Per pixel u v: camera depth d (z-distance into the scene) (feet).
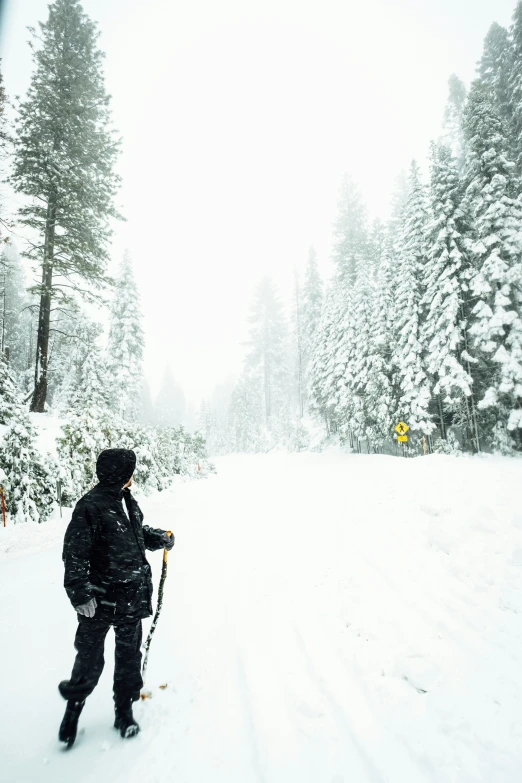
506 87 91.81
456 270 70.18
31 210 51.47
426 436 79.92
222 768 7.52
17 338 117.08
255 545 22.61
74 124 54.44
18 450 29.89
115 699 8.48
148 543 10.32
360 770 7.41
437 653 10.75
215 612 14.46
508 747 7.63
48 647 12.07
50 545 24.23
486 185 67.21
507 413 65.57
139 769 7.47
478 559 15.20
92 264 56.54
